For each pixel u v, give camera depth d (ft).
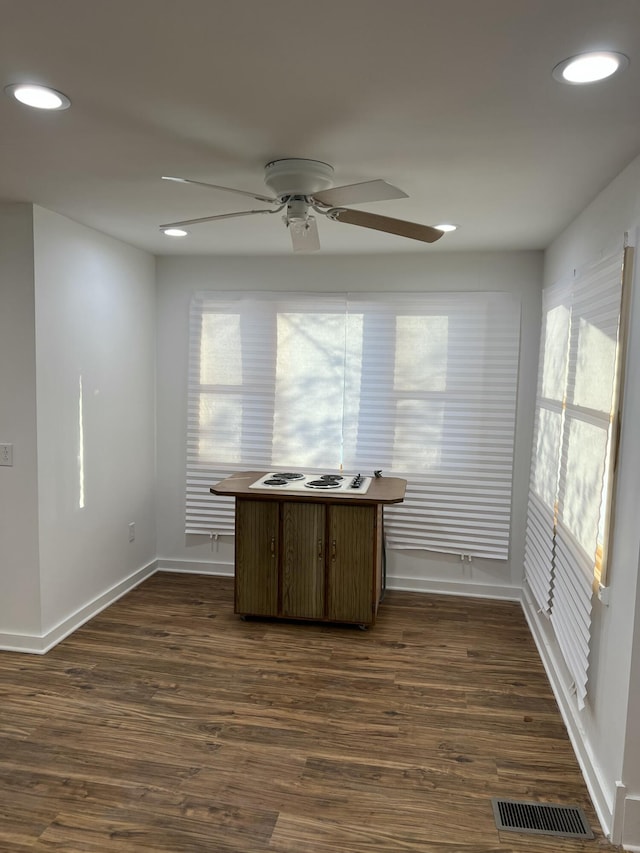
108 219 11.16
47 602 11.14
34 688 9.83
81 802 7.27
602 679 7.52
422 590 14.61
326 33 4.74
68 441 11.58
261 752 8.28
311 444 14.71
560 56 5.03
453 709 9.45
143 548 14.98
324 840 6.74
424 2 4.29
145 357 14.67
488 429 13.91
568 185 8.43
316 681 10.22
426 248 13.23
